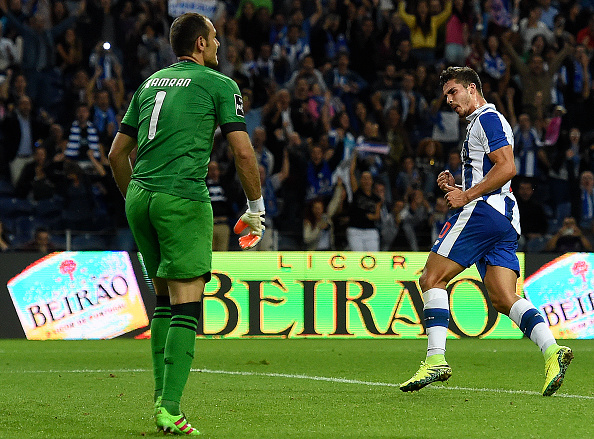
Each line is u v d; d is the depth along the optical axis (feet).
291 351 104.58
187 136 43.57
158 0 188.24
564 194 182.60
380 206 164.45
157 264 45.27
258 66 189.26
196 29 46.52
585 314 130.93
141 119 45.14
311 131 178.91
